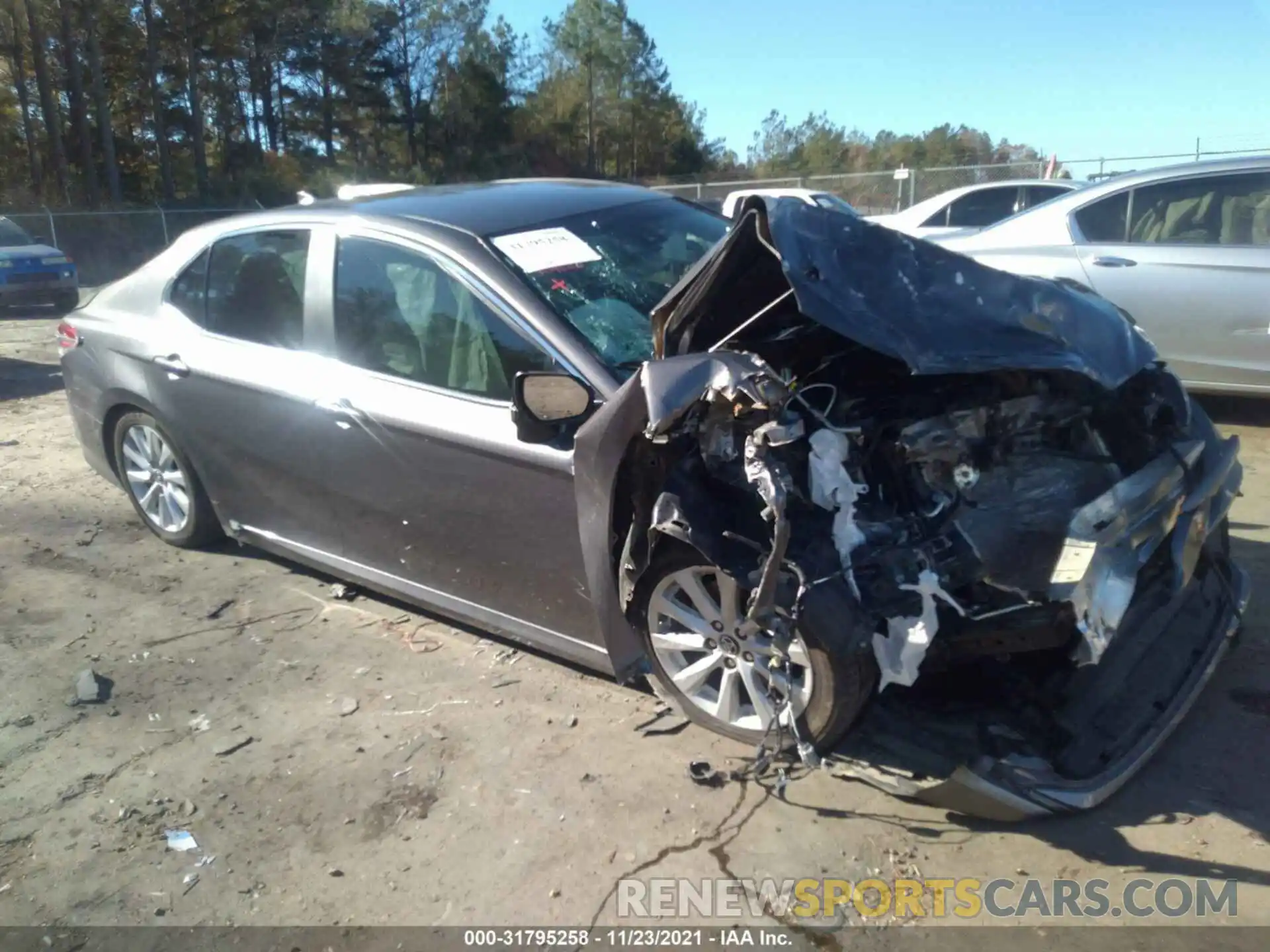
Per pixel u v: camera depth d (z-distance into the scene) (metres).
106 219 28.33
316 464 4.24
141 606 4.73
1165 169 6.59
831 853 2.94
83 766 3.57
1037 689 3.14
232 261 4.67
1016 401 3.36
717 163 72.69
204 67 50.41
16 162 46.25
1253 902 2.68
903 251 3.26
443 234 3.89
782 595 2.94
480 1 59.16
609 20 63.69
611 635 3.44
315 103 57.03
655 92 65.88
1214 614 3.64
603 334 3.58
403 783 3.38
